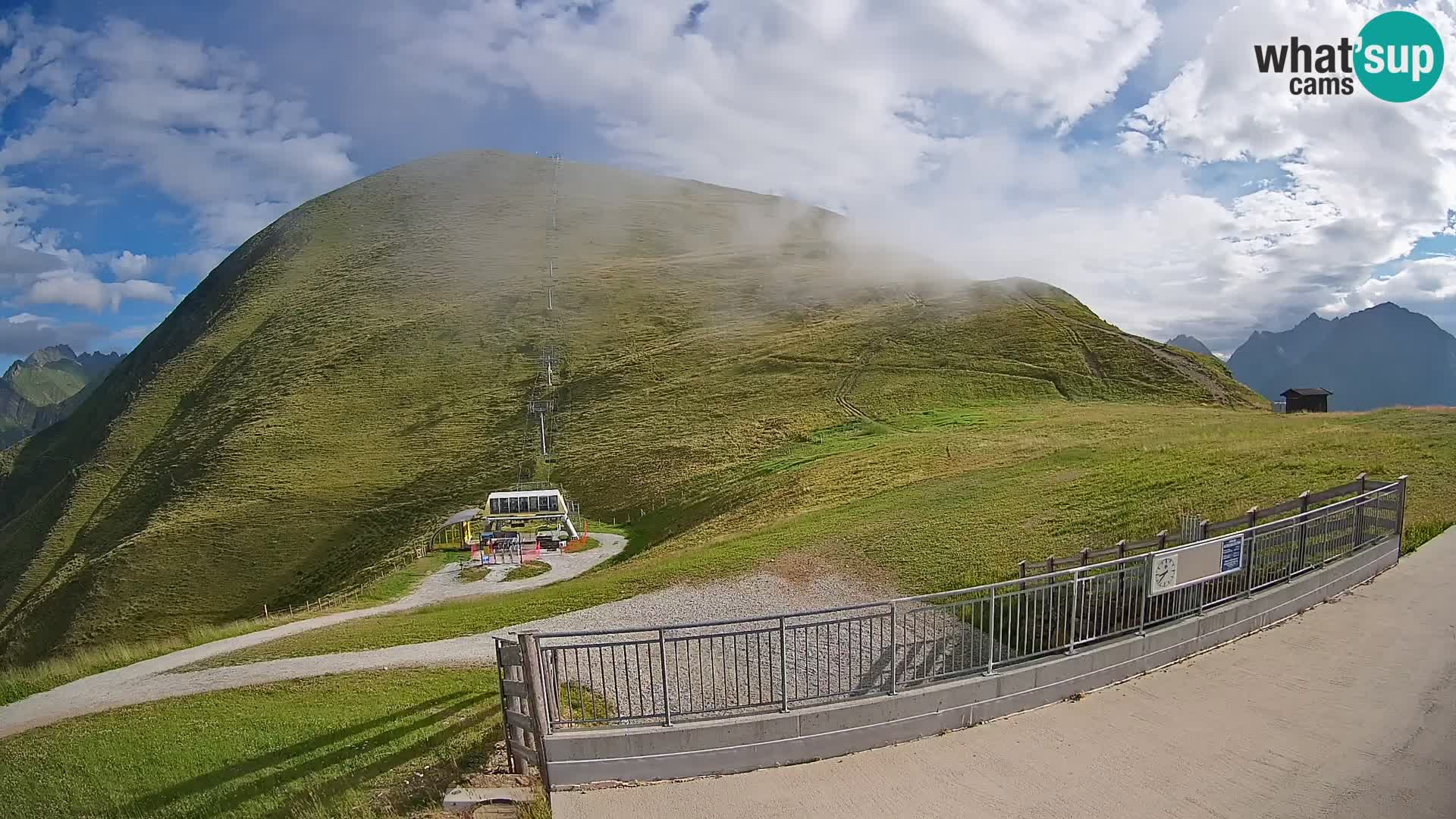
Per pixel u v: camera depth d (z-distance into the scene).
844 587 23.56
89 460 104.31
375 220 182.88
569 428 87.62
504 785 10.38
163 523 76.75
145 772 14.40
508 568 48.12
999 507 29.38
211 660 25.31
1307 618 14.29
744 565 27.78
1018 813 8.78
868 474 47.31
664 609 23.91
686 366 100.38
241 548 70.38
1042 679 11.60
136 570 68.50
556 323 121.56
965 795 9.23
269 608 61.91
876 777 9.80
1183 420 53.16
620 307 126.62
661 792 9.73
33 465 126.56
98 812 13.05
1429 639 12.78
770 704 10.70
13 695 24.23
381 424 96.69
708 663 16.70
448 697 16.34
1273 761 9.46
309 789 12.09
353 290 143.62
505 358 112.12
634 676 16.05
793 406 83.75
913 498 35.06
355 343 121.50
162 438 106.56
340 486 80.56
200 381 123.00
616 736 10.02
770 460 64.50
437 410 98.81
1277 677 11.83
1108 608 12.58
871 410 79.38
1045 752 10.13
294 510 75.88
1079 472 33.38
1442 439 28.80
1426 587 15.41
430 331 122.19
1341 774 9.08
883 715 10.64
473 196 195.88
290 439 93.69
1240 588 14.29
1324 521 15.70
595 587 29.17
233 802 12.42
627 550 52.88
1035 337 96.50
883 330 103.81
